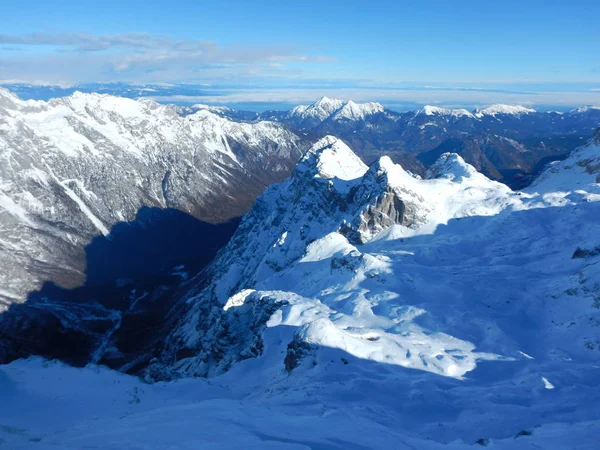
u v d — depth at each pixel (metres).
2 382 42.72
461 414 41.91
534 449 30.02
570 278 81.56
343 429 29.86
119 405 42.12
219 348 89.25
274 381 55.78
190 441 24.05
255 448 22.95
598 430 33.62
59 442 25.91
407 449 27.83
